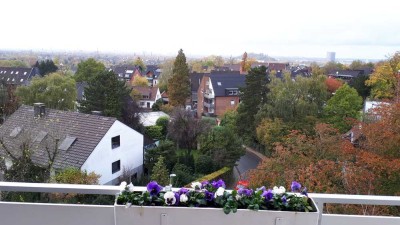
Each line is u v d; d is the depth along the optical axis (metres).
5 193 2.87
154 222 1.59
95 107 18.34
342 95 16.55
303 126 15.06
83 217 1.75
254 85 17.88
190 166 12.20
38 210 1.75
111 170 11.55
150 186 1.65
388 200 1.66
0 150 7.64
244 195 1.63
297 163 6.74
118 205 1.59
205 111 29.38
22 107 12.34
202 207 1.58
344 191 5.55
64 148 10.41
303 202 1.60
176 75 25.45
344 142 6.88
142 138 13.19
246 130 17.78
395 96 8.22
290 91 16.31
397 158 5.86
